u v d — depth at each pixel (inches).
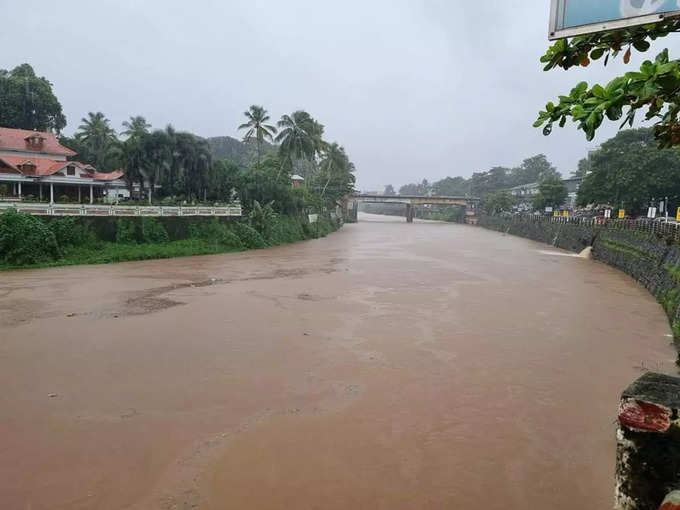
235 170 1840.6
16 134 1659.7
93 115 2150.6
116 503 266.7
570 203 2893.7
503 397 408.2
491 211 3363.7
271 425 356.5
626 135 1672.0
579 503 269.9
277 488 281.3
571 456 318.3
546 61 132.0
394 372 461.1
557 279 1026.1
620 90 112.0
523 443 334.3
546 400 403.2
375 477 293.1
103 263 1130.7
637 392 123.0
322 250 1596.9
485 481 290.0
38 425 350.0
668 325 642.8
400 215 6240.2
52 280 905.5
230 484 284.8
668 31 113.7
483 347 538.0
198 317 650.2
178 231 1380.4
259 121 2021.4
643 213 1769.2
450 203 3969.0
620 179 1569.9
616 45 120.6
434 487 283.6
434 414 376.2
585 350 532.4
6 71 1968.5
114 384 423.8
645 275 959.6
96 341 540.4
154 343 536.4
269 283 920.9
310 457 314.2
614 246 1280.8
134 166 1441.9
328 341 552.4
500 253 1581.0
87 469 297.7
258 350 518.0
